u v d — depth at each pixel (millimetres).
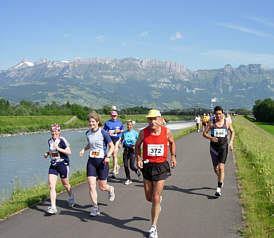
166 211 6609
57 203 7422
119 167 12328
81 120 103938
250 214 6141
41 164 24547
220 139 7953
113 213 6543
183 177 10320
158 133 5508
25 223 5988
